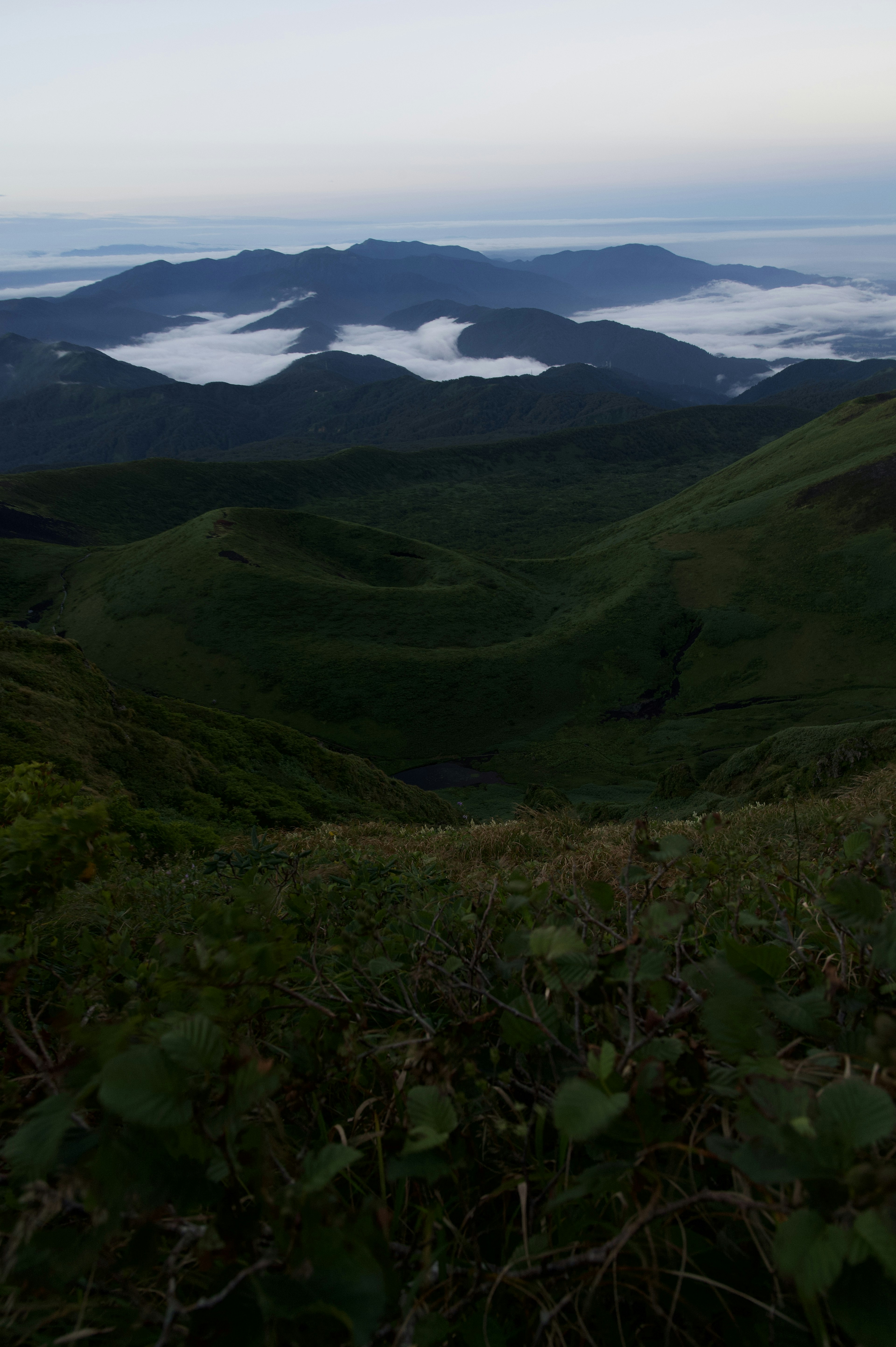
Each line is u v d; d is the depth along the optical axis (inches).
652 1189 38.0
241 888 99.8
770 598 4707.2
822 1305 33.4
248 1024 60.2
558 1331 36.1
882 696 3927.2
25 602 5447.8
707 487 7214.6
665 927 47.6
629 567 5310.0
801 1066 39.2
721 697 4185.5
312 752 1620.3
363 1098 55.0
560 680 4340.6
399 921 91.7
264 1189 33.7
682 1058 45.1
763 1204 31.3
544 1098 47.4
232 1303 33.6
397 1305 35.9
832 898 54.1
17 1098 51.2
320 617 4776.1
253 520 5743.1
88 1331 33.4
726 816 198.1
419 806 1813.5
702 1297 36.9
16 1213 43.6
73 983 78.3
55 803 112.8
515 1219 44.6
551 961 49.1
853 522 4990.2
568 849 155.2
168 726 1400.1
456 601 4982.8
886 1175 27.3
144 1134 35.3
